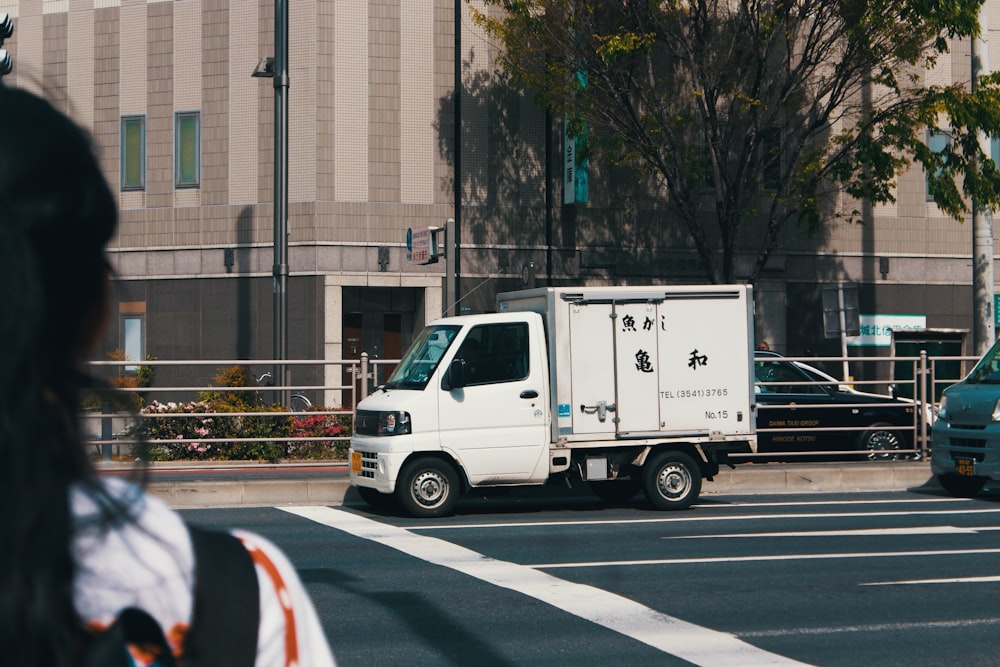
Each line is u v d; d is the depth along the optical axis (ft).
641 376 50.39
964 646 25.34
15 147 3.22
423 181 102.53
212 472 58.39
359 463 49.32
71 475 3.26
